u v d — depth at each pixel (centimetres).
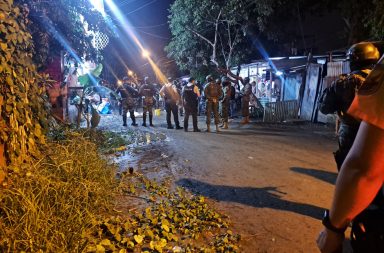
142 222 455
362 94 140
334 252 162
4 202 365
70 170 477
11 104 457
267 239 422
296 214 501
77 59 1005
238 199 562
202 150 959
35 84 533
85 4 883
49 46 901
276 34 2325
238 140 1136
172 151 941
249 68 2395
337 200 144
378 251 151
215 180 665
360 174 136
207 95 1327
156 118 1894
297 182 653
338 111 431
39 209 350
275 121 1659
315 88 1611
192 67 2595
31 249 311
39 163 476
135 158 852
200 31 2439
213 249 389
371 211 155
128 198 549
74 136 666
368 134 135
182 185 633
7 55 434
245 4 2094
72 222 371
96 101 1919
